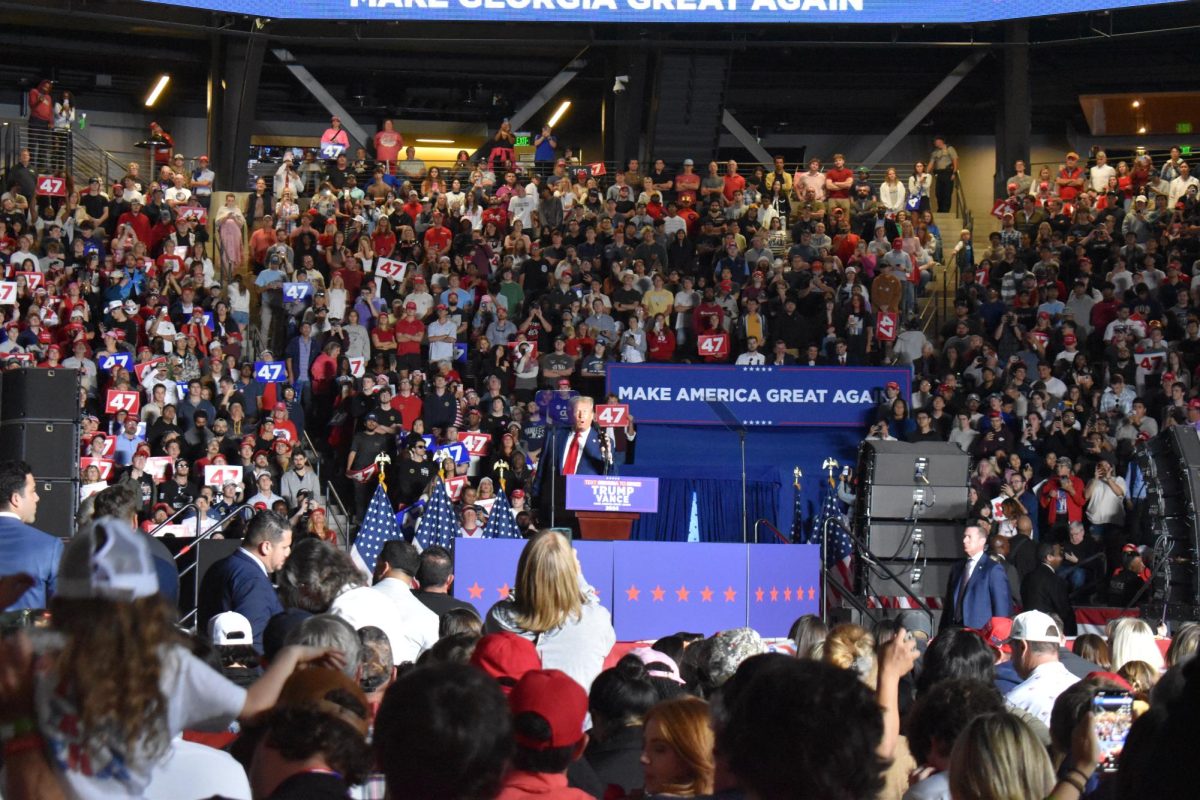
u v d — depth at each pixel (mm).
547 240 31594
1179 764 3426
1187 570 17031
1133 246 30359
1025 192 35469
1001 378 25719
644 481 16688
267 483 20719
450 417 24344
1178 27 35000
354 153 41062
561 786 4410
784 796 3236
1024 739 4586
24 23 36969
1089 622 18094
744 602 15156
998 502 20688
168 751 3895
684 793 4715
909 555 17469
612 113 39719
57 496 13906
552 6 33344
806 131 44375
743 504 18250
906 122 39031
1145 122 41906
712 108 38094
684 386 23250
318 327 27219
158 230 31438
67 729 3506
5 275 27156
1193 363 26688
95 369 25016
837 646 7266
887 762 3393
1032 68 40500
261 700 4195
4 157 35562
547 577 7188
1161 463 17547
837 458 23172
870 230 33250
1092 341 27812
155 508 19734
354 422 24766
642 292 29594
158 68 40938
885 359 27625
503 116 44062
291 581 7789
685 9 33938
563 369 25938
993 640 11281
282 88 42531
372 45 39312
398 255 31219
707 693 7352
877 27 36750
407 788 3443
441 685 3500
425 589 10359
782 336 28078
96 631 3523
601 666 7289
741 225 33000
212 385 24938
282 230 31844
